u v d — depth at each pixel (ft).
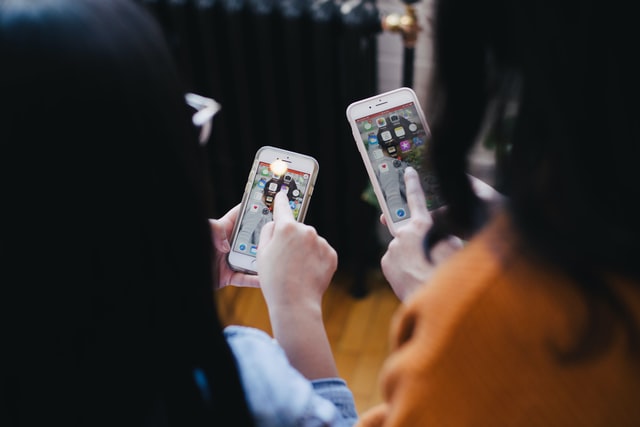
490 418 1.19
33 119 1.12
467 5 1.24
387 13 4.46
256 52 4.73
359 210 4.98
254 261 2.56
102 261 1.26
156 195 1.25
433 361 1.18
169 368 1.44
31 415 1.41
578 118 1.07
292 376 1.63
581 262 1.11
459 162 1.50
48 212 1.19
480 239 1.24
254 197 2.69
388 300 5.51
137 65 1.18
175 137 1.27
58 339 1.33
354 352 5.19
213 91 4.84
